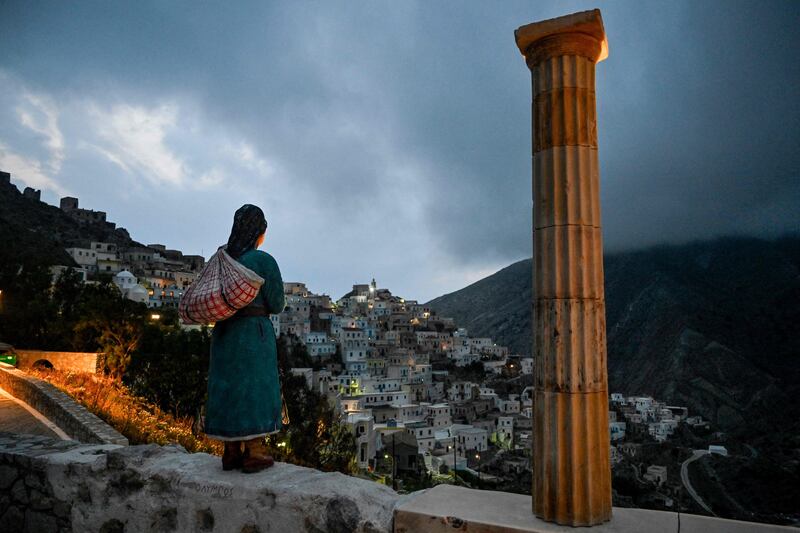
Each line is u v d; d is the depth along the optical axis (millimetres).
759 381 164750
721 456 96812
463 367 158000
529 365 167750
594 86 3242
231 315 3805
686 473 89375
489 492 3555
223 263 3832
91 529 4480
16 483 5059
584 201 3102
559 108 3164
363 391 115000
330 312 148500
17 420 17219
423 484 64812
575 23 3068
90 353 34469
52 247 112375
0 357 32750
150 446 4609
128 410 21641
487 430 113625
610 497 3018
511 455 98125
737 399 158000
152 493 4168
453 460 90625
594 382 3020
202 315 3756
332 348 131500
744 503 71938
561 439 2957
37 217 145875
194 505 3936
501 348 179625
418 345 157375
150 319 44469
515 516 3051
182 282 127062
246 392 3797
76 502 4613
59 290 52688
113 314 36531
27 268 54969
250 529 3666
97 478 4500
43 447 5367
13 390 22109
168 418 25281
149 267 127500
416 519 3135
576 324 3021
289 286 158250
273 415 3912
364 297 180000
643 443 116438
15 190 155750
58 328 39594
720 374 176000
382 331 157375
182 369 30219
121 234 165250
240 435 3746
